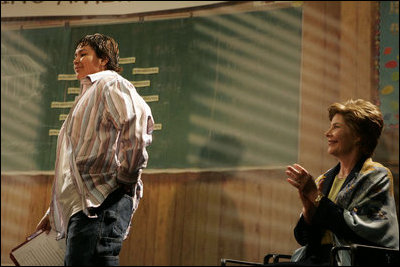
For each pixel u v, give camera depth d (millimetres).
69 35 6539
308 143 5422
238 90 5793
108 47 2838
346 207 2408
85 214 2266
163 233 5598
